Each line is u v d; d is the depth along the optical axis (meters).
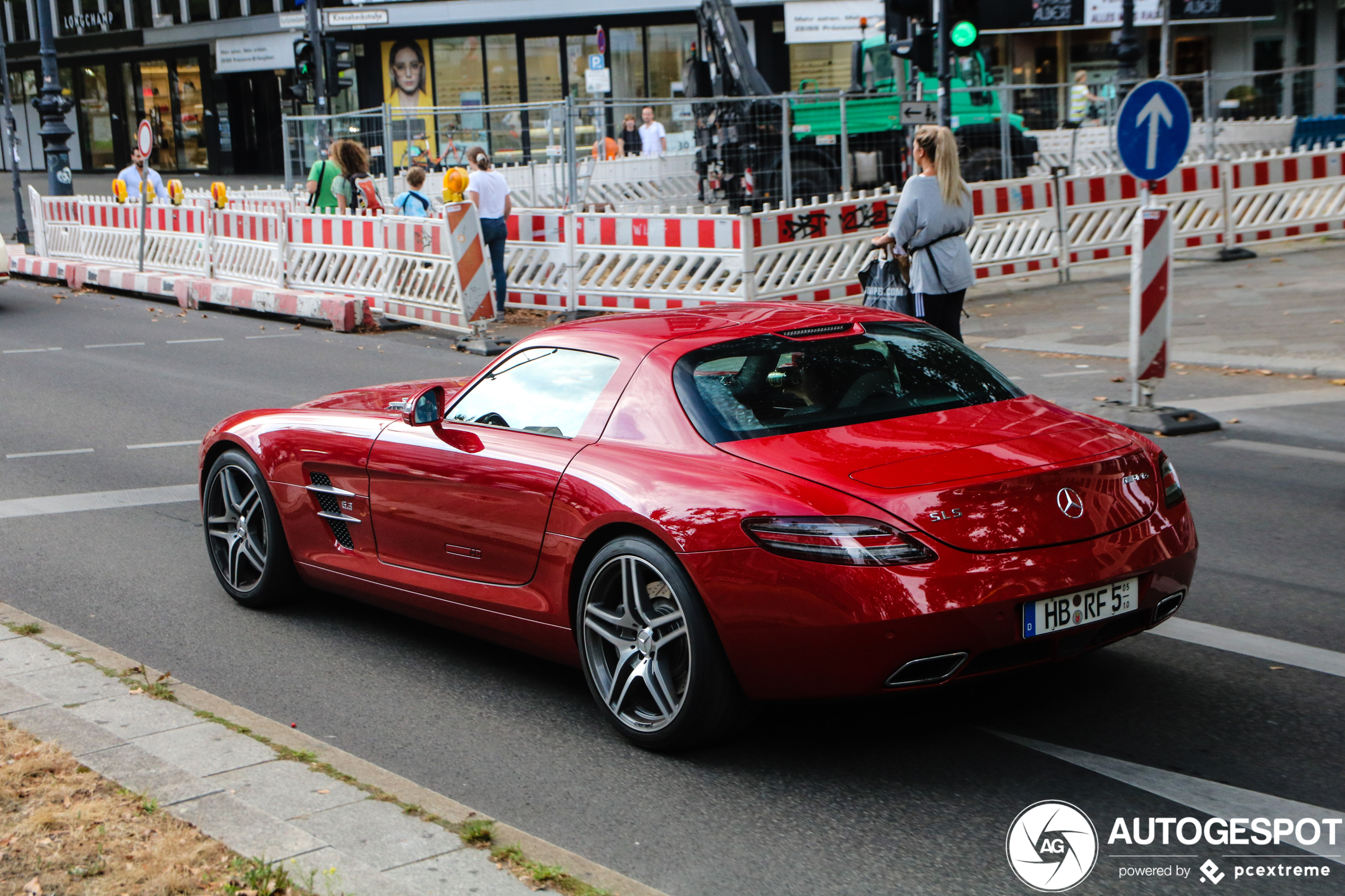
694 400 4.17
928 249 8.62
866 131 20.56
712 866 3.38
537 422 4.58
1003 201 15.79
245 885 3.05
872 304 8.78
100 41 43.00
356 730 4.40
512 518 4.46
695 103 20.17
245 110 41.28
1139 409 8.80
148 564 6.48
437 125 20.17
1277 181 17.91
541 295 15.39
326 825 3.42
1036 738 4.09
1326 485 7.19
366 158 16.83
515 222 15.50
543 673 4.94
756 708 3.98
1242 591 5.49
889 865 3.34
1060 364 11.34
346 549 5.32
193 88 42.22
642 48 34.72
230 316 16.88
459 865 3.19
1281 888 3.17
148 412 10.46
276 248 17.02
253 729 4.18
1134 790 3.71
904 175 19.83
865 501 3.65
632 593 4.10
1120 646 4.89
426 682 4.85
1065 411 4.44
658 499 3.93
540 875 3.12
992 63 32.81
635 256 14.59
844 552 3.58
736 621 3.74
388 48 35.72
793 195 20.39
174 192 22.39
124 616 5.70
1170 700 4.35
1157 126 8.48
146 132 19.98
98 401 10.98
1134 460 4.04
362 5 34.84
